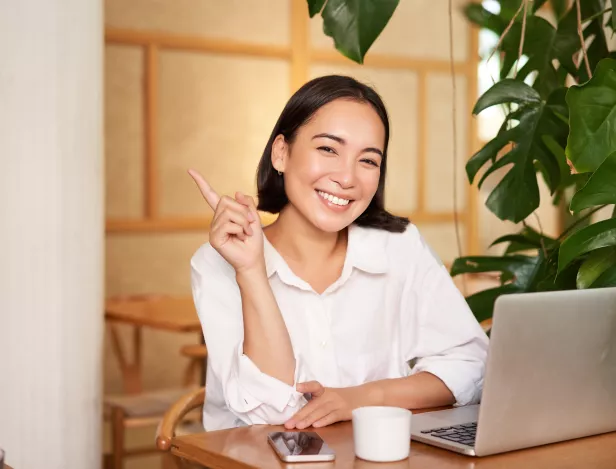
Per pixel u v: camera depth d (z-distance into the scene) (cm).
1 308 169
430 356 170
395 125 492
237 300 162
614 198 154
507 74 200
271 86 463
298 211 167
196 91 446
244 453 128
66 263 174
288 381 151
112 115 427
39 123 170
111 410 325
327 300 169
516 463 123
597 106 156
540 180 448
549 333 125
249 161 460
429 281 177
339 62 477
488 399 122
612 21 180
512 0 196
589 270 167
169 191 443
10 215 169
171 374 444
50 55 171
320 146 155
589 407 134
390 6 164
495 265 195
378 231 176
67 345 175
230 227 148
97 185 180
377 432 122
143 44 432
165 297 412
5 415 171
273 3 461
